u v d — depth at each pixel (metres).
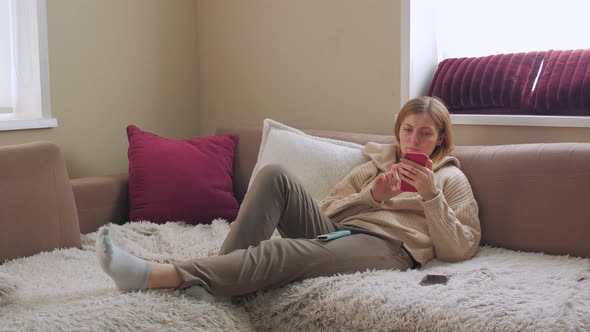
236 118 3.37
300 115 3.13
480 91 2.65
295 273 1.78
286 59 3.14
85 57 2.90
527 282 1.70
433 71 2.91
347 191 2.29
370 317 1.61
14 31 2.78
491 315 1.50
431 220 1.94
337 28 2.95
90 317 1.53
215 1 3.37
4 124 2.55
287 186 1.92
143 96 3.18
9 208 2.15
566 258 1.98
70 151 2.86
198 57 3.47
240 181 2.84
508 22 2.75
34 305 1.65
